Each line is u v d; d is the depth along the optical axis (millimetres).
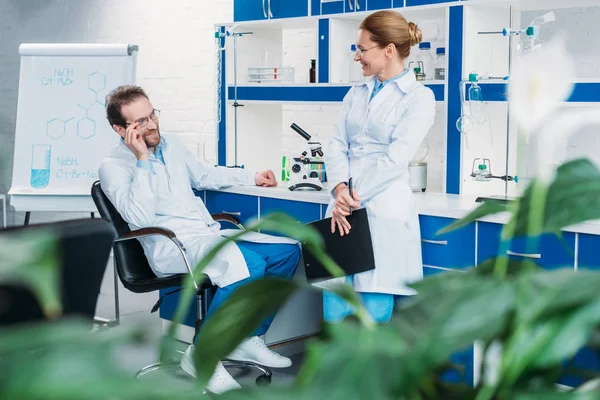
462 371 604
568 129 491
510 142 3730
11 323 1035
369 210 3236
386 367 427
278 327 3939
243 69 4605
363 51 3273
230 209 4184
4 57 7336
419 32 3311
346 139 3430
